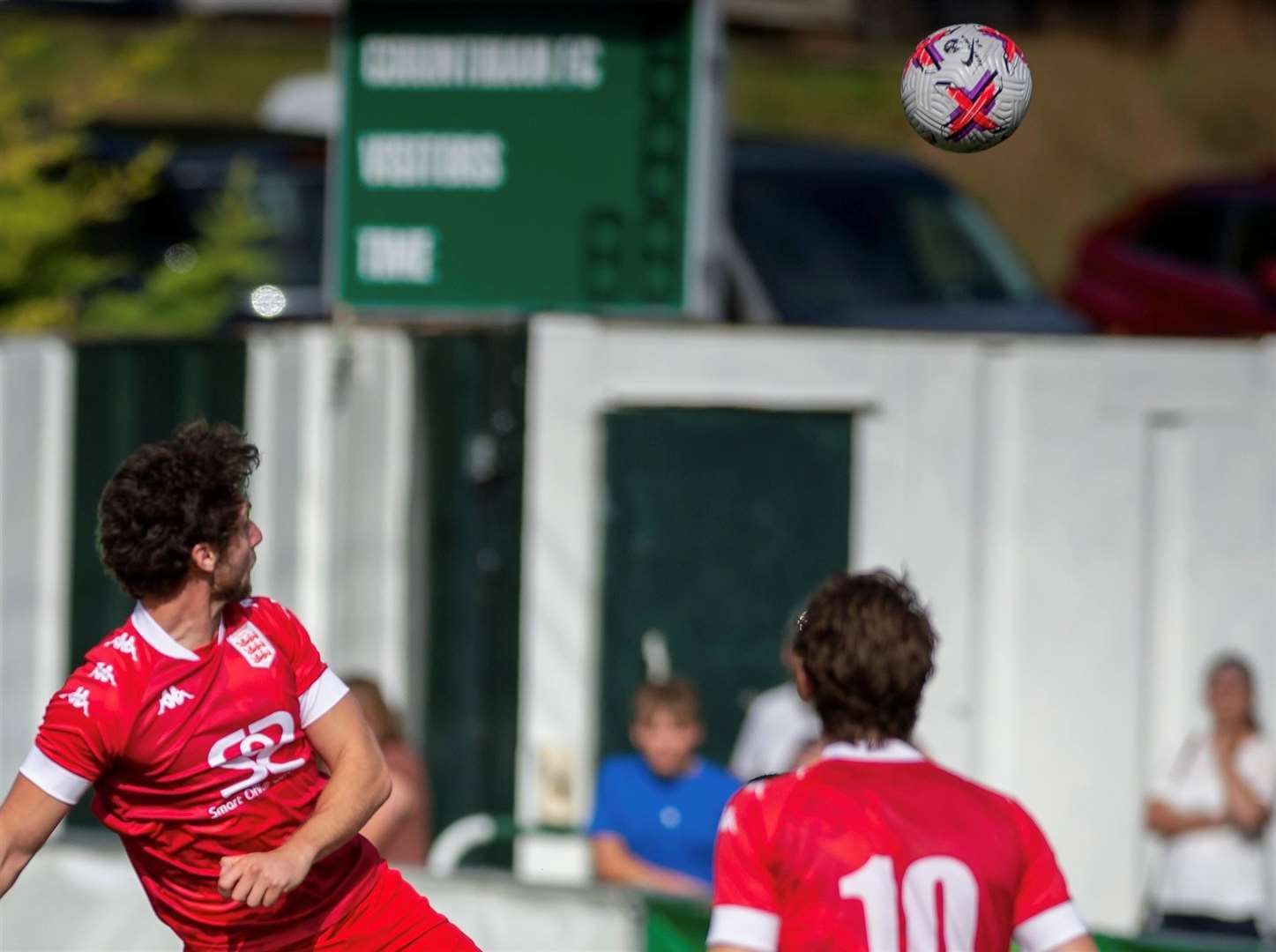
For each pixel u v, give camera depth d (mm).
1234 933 31406
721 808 28297
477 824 29016
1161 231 58469
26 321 40281
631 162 34469
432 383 35250
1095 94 103188
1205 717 36000
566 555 34938
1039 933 14859
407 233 35219
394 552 34938
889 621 15203
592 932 21828
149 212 43469
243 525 14336
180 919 14852
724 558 35656
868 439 35812
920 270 44781
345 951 15070
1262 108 103750
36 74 64562
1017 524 35906
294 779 14664
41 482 36969
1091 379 35875
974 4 106625
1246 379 35906
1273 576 35844
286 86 51969
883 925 14438
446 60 34969
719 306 42500
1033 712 35688
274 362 35156
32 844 14109
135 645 14148
